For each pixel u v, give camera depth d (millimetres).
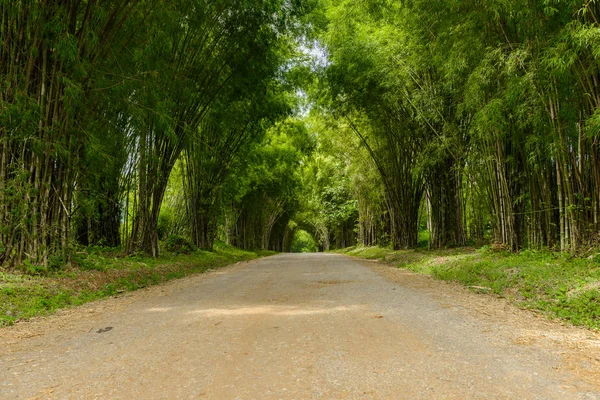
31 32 7461
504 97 7992
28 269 7539
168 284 9695
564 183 8180
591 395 2660
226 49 12750
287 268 13742
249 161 22750
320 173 33500
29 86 7723
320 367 3285
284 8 12586
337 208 36344
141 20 9086
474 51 8570
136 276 10000
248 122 18094
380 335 4250
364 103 15359
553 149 8008
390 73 12711
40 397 2768
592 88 6988
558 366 3244
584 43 6070
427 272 11070
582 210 7930
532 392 2723
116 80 8633
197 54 12266
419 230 28453
